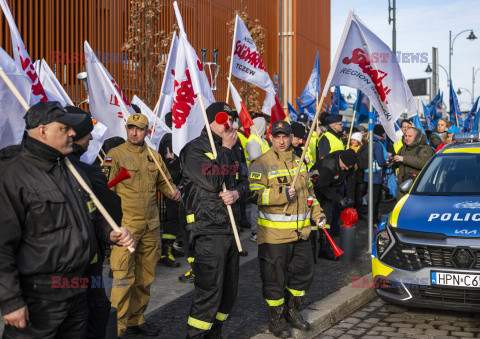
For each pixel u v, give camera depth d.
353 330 4.95
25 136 2.77
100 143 4.54
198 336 3.85
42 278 2.58
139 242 4.57
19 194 2.53
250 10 19.41
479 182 5.96
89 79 5.11
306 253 4.66
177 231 6.96
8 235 2.49
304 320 4.72
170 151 6.99
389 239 5.27
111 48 11.34
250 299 5.46
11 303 2.43
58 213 2.60
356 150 11.03
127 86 11.20
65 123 2.63
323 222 4.89
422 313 5.41
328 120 9.14
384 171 10.48
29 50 9.41
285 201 4.40
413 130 8.51
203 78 4.75
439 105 15.73
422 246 4.99
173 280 6.23
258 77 6.82
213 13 16.47
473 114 13.02
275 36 21.94
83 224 2.71
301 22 23.27
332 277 6.35
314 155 9.53
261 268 4.59
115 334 3.57
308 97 10.97
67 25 10.21
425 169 6.43
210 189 3.82
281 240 4.50
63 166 2.77
